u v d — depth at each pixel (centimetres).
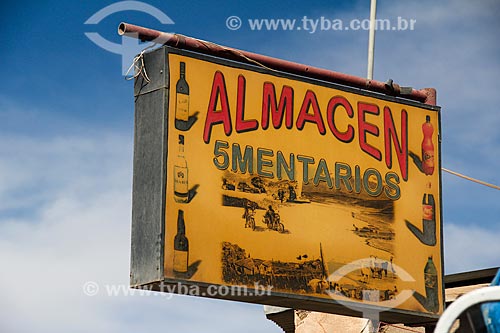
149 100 1151
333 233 1212
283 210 1181
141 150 1148
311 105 1236
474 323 657
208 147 1147
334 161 1236
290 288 1164
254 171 1171
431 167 1322
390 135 1295
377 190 1264
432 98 1355
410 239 1278
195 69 1160
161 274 1085
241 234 1145
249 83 1194
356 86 1301
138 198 1138
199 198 1128
